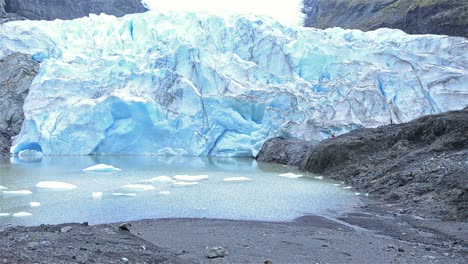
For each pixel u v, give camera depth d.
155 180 24.23
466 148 21.75
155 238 12.45
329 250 11.45
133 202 18.38
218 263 10.03
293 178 25.38
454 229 14.04
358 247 11.80
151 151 39.34
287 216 16.11
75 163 32.69
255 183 23.48
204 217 15.68
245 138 38.62
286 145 34.44
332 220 15.55
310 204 18.19
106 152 39.31
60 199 18.95
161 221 14.82
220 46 46.38
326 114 36.59
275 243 12.09
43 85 41.22
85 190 21.17
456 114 25.12
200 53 43.16
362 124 35.22
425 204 17.16
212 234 13.05
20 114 42.75
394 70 42.25
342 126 35.00
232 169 29.66
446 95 39.19
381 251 11.42
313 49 44.50
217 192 20.77
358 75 40.59
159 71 40.97
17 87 44.28
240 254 10.90
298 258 10.66
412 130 25.38
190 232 13.27
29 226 13.31
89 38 49.47
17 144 38.81
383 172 22.30
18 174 26.62
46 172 27.59
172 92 40.03
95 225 13.36
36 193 20.31
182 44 42.81
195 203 18.25
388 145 26.09
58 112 39.84
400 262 10.39
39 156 37.81
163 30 47.41
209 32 46.84
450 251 11.61
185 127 39.00
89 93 41.22
